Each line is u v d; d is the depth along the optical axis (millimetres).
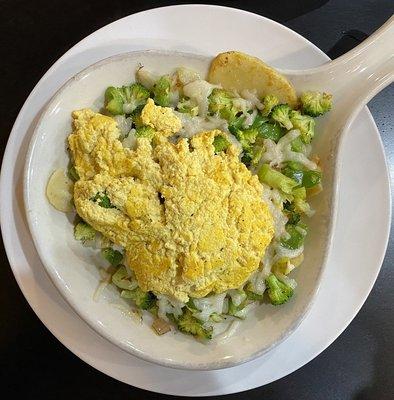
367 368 339
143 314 271
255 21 302
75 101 261
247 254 251
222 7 299
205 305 259
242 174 255
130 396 321
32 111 277
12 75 322
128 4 332
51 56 325
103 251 265
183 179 246
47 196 257
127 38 291
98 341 283
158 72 271
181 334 270
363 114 305
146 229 246
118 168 251
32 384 314
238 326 275
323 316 299
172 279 249
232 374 291
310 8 345
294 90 281
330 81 282
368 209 305
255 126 278
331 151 281
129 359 285
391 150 349
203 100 271
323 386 334
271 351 293
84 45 286
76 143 257
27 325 314
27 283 276
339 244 303
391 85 350
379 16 349
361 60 280
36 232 247
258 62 269
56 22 328
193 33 298
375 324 342
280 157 275
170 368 282
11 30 324
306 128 279
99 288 264
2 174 272
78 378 318
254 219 253
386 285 344
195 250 244
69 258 258
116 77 268
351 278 302
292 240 270
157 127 259
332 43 344
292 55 305
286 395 331
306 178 275
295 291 273
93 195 249
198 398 323
